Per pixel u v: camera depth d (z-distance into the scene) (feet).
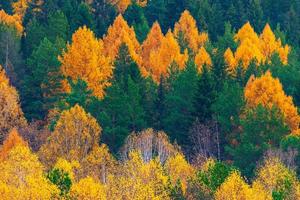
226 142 463.01
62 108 483.92
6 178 311.06
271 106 462.19
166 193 315.17
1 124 467.11
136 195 298.35
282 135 440.04
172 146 415.85
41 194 287.89
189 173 349.00
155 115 487.20
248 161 424.87
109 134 448.65
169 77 531.09
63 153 407.64
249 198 308.60
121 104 464.65
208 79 478.18
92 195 292.61
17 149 329.52
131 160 335.88
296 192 330.13
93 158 381.81
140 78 513.86
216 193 314.55
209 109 469.57
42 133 460.14
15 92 493.77
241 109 465.06
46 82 529.86
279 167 352.49
